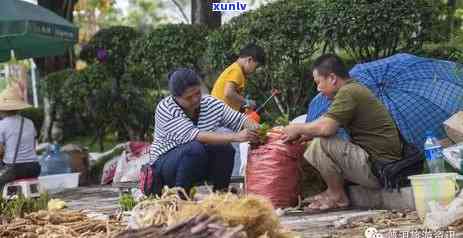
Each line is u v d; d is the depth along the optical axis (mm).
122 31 14305
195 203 4391
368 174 7027
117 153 13320
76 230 5469
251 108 8898
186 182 6785
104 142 15688
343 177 7277
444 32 10000
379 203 7223
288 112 10828
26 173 10359
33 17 11516
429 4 9766
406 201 6863
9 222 5996
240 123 7168
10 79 18484
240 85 8609
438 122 7961
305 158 7414
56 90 14922
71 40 12477
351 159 6992
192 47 12695
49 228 5480
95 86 14227
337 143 7051
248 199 4133
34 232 5484
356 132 7121
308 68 10742
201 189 7145
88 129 15531
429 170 6953
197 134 6820
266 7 10852
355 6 9719
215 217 3674
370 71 8312
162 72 12984
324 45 10453
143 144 10664
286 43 10516
